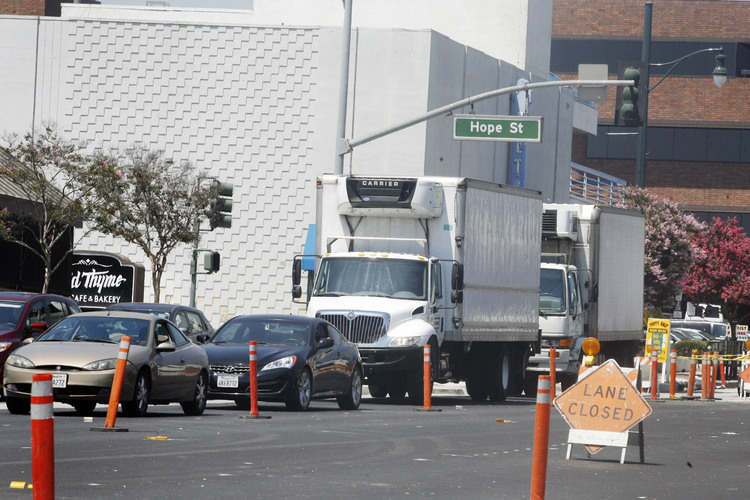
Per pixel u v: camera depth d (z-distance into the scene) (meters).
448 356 63.38
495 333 66.62
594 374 36.31
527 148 132.12
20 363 43.19
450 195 62.41
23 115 109.75
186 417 46.53
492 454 36.84
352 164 108.75
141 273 79.31
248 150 109.25
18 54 110.06
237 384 50.81
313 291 61.84
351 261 61.72
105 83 109.62
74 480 27.23
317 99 108.50
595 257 78.81
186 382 46.91
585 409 36.34
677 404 71.31
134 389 43.72
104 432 38.34
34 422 17.39
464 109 115.06
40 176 84.38
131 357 43.78
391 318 60.06
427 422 48.69
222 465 31.02
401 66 107.94
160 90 109.62
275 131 109.00
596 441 36.22
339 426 44.78
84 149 109.19
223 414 49.22
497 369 68.56
